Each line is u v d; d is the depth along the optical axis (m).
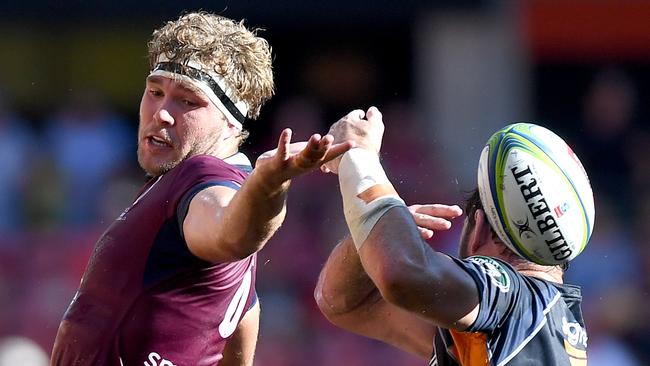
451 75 46.22
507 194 13.84
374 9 45.44
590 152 47.31
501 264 13.63
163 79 14.18
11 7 44.25
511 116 46.50
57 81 45.03
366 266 13.14
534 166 13.79
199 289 13.77
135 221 13.78
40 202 40.19
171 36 14.29
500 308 13.16
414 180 43.31
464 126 46.12
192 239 13.09
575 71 48.00
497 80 46.34
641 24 47.50
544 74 47.94
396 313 15.73
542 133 14.12
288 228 38.25
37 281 35.09
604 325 38.94
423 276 12.66
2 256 35.22
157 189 13.78
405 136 44.94
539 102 47.97
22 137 42.62
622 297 39.59
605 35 47.56
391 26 46.22
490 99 46.31
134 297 13.67
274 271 37.34
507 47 46.38
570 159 13.99
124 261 13.74
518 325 13.30
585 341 14.06
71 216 40.47
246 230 12.32
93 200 41.31
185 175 13.54
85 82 45.22
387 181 13.62
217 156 14.34
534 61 47.44
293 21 44.81
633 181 45.53
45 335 34.22
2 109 43.91
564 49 47.34
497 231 14.12
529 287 13.67
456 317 12.84
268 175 11.86
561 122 47.97
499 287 13.18
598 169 46.81
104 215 40.91
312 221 38.75
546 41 47.03
